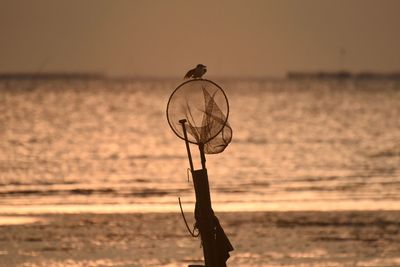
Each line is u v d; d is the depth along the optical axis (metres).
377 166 63.25
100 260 28.36
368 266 27.34
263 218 37.19
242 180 53.72
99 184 51.56
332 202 42.34
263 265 27.39
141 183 52.12
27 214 38.66
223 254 17.88
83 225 35.50
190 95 18.27
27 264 27.73
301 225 35.31
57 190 48.34
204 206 17.70
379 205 41.16
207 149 18.30
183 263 27.95
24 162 68.25
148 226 35.25
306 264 27.61
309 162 67.31
